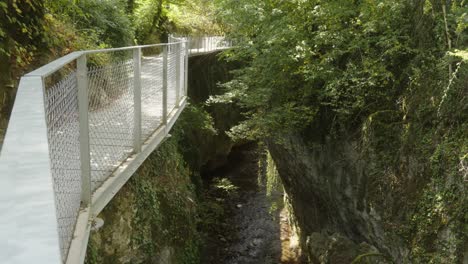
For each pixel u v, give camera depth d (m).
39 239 0.74
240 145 24.25
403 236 5.96
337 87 6.95
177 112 8.37
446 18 5.66
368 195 6.85
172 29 22.42
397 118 6.60
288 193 11.48
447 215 5.16
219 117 22.22
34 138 1.25
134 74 5.23
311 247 8.84
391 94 6.77
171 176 8.98
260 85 8.64
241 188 17.25
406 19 6.50
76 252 3.07
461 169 4.98
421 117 5.97
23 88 1.90
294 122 7.91
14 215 0.82
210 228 12.74
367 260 6.72
